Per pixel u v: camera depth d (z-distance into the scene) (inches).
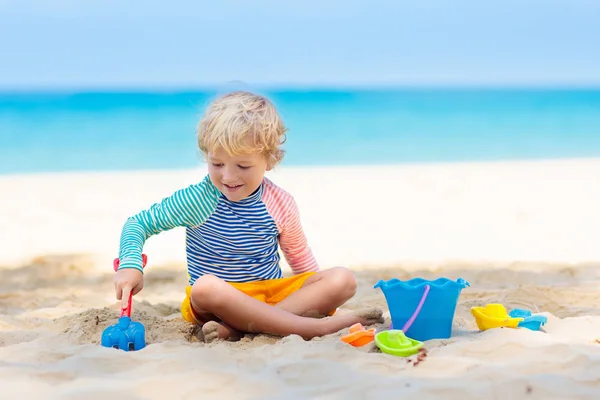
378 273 205.0
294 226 137.8
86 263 227.0
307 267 142.8
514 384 94.0
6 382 95.9
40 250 245.6
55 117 800.3
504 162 487.5
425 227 285.0
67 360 104.4
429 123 782.5
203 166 471.5
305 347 110.1
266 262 135.9
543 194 358.0
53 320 143.4
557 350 107.7
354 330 117.9
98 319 132.7
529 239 261.4
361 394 91.9
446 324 120.4
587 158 507.8
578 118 841.5
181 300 176.1
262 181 137.2
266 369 101.1
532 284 190.1
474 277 198.7
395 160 503.5
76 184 391.9
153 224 133.0
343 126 747.4
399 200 343.3
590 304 161.6
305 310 128.9
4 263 226.2
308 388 94.5
